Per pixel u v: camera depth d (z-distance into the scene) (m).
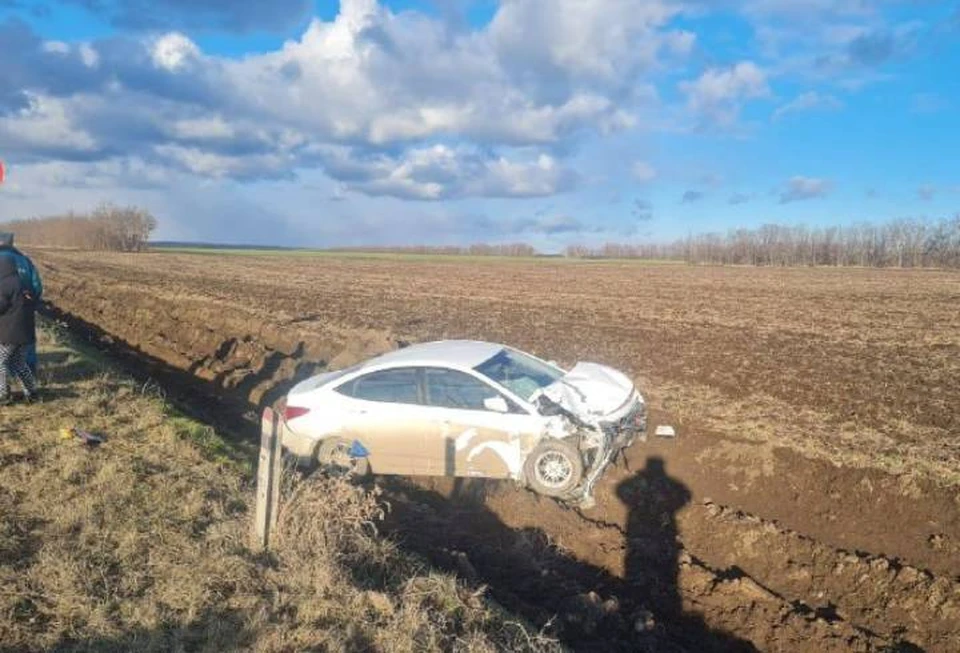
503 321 25.05
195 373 16.12
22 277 9.84
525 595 6.80
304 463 9.14
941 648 5.95
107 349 18.81
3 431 8.73
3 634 4.73
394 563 6.36
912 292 43.12
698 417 11.51
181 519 6.59
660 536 8.11
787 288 45.94
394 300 32.22
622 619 6.48
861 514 8.23
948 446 10.05
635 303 33.28
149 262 63.09
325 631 4.91
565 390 8.88
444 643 5.06
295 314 24.66
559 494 8.39
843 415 11.94
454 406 8.77
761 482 9.21
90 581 5.35
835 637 6.15
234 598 5.25
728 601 6.79
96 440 8.52
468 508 8.88
